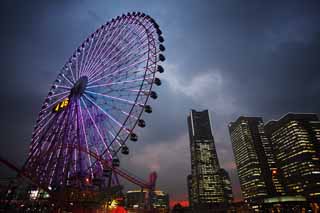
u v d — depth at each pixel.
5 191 48.69
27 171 49.53
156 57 47.69
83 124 47.84
